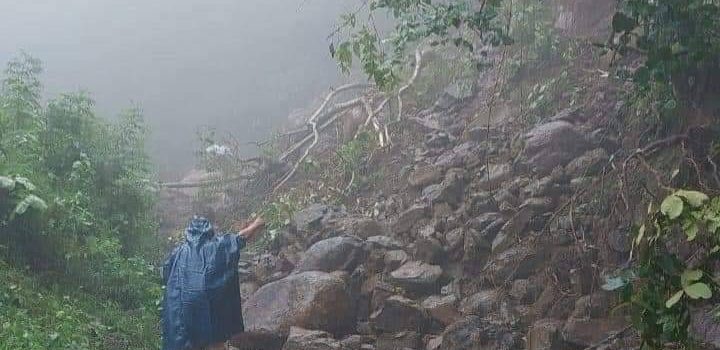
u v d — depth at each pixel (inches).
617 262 250.1
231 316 226.7
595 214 270.5
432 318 264.8
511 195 303.4
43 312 243.4
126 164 345.7
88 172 317.7
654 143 255.9
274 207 357.7
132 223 332.5
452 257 291.9
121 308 279.7
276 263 321.7
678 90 255.9
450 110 407.5
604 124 313.1
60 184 306.0
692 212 149.3
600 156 292.2
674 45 234.7
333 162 404.5
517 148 329.7
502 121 365.7
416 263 291.4
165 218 410.3
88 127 342.3
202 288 220.4
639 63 331.0
